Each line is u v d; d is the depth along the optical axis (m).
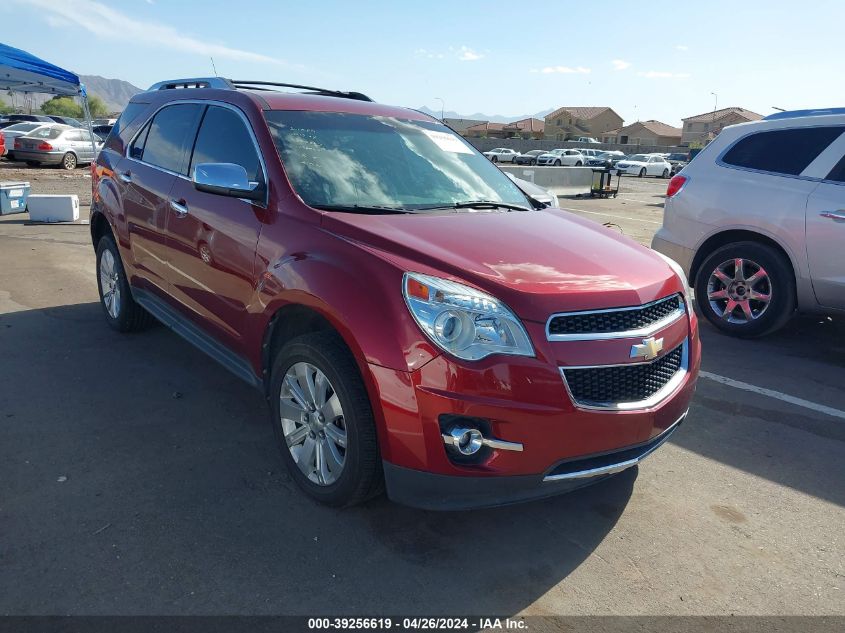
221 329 3.65
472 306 2.51
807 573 2.71
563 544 2.83
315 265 2.86
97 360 4.66
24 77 13.48
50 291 6.45
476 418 2.48
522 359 2.48
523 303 2.54
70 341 5.03
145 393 4.14
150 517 2.85
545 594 2.52
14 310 5.77
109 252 5.12
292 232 3.10
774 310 5.57
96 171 5.27
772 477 3.48
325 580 2.52
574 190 21.58
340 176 3.48
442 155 4.11
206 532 2.76
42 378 4.30
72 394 4.07
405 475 2.58
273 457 3.41
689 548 2.85
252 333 3.28
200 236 3.70
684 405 3.02
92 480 3.12
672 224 6.20
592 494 3.25
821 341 5.86
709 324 6.27
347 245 2.85
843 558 2.83
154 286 4.43
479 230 3.13
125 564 2.54
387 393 2.52
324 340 2.79
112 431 3.62
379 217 3.14
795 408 4.36
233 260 3.41
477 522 2.96
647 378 2.78
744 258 5.69
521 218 3.49
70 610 2.29
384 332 2.54
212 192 3.38
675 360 3.03
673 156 54.53
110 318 5.29
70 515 2.83
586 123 111.06
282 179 3.31
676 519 3.06
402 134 4.09
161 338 5.17
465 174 4.04
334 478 2.86
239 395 4.17
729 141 5.91
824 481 3.46
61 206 10.64
